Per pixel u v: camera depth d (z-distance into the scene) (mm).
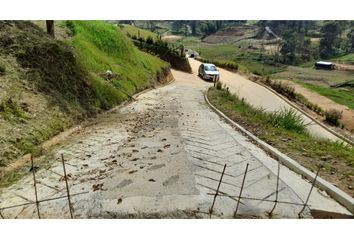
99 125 10453
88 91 12430
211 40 151875
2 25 11336
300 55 108312
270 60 102500
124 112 13047
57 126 8984
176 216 4625
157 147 7691
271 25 157875
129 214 4637
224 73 37094
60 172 6297
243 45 132875
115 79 16797
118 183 5520
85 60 15742
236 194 5199
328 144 8367
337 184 5719
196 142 8234
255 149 7855
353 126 23375
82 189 5391
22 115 8258
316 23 150000
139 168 6215
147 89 20734
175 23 179250
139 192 5160
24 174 6285
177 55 38062
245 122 11031
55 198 5031
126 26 51469
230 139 8633
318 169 5934
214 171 6129
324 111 25078
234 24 171125
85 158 7117
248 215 4699
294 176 6164
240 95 25031
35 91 9641
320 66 90312
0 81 8938
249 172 6199
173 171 6008
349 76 74562
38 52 11062
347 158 7020
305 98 29766
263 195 5230
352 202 4953
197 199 4953
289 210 4859
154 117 11984
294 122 10539
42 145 7766
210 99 17312
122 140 8570
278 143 8188
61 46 12859
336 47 115312
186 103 15992
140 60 24297
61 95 10594
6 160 6531
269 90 29281
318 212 4883
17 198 5273
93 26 20453
